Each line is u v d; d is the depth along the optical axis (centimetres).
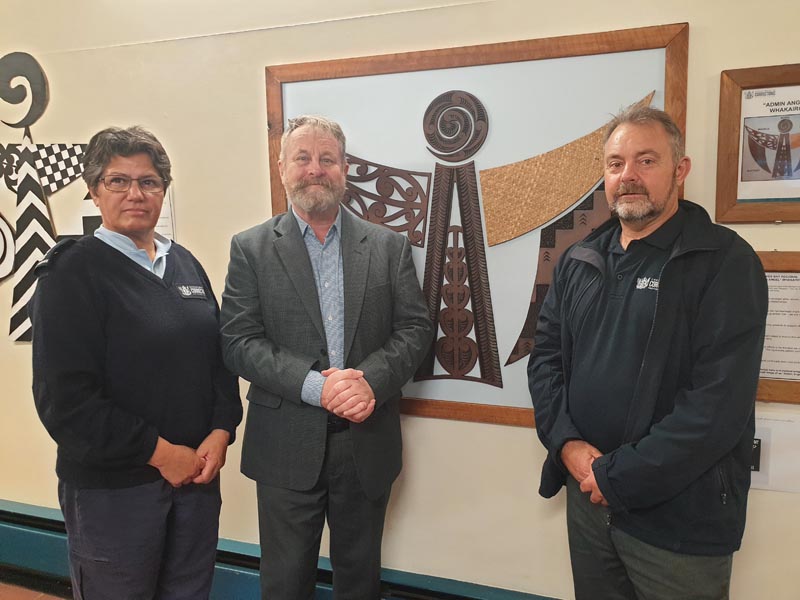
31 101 198
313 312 138
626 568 120
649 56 139
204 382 135
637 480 107
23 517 210
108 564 123
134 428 120
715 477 109
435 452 170
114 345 121
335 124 145
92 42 190
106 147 121
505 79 151
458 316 163
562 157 149
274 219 152
